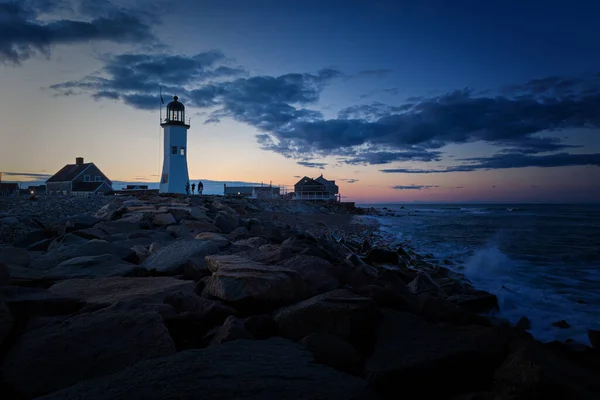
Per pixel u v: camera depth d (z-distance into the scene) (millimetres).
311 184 71812
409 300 5469
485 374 3709
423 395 3430
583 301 9039
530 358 3406
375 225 36594
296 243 9727
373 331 4172
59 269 6402
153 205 18469
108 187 56469
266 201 47281
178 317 4191
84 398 2344
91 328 3617
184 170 42156
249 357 3152
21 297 4445
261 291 4773
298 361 3178
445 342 3973
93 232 10273
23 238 11211
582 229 33250
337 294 4527
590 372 3852
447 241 23094
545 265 14531
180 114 42031
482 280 11805
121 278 6066
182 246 7938
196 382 2598
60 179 56188
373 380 3264
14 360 3105
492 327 4465
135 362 3238
